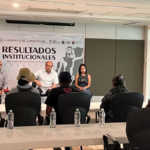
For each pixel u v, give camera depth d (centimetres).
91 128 250
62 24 655
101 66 727
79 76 603
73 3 413
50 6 452
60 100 286
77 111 259
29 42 658
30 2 417
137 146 183
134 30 743
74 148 390
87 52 714
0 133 227
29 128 245
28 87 315
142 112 184
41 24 653
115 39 730
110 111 330
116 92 332
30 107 288
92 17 579
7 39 642
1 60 643
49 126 255
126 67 747
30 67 664
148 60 749
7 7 482
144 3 403
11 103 282
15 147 204
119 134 231
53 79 614
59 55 684
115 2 395
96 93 730
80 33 701
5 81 597
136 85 760
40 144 208
